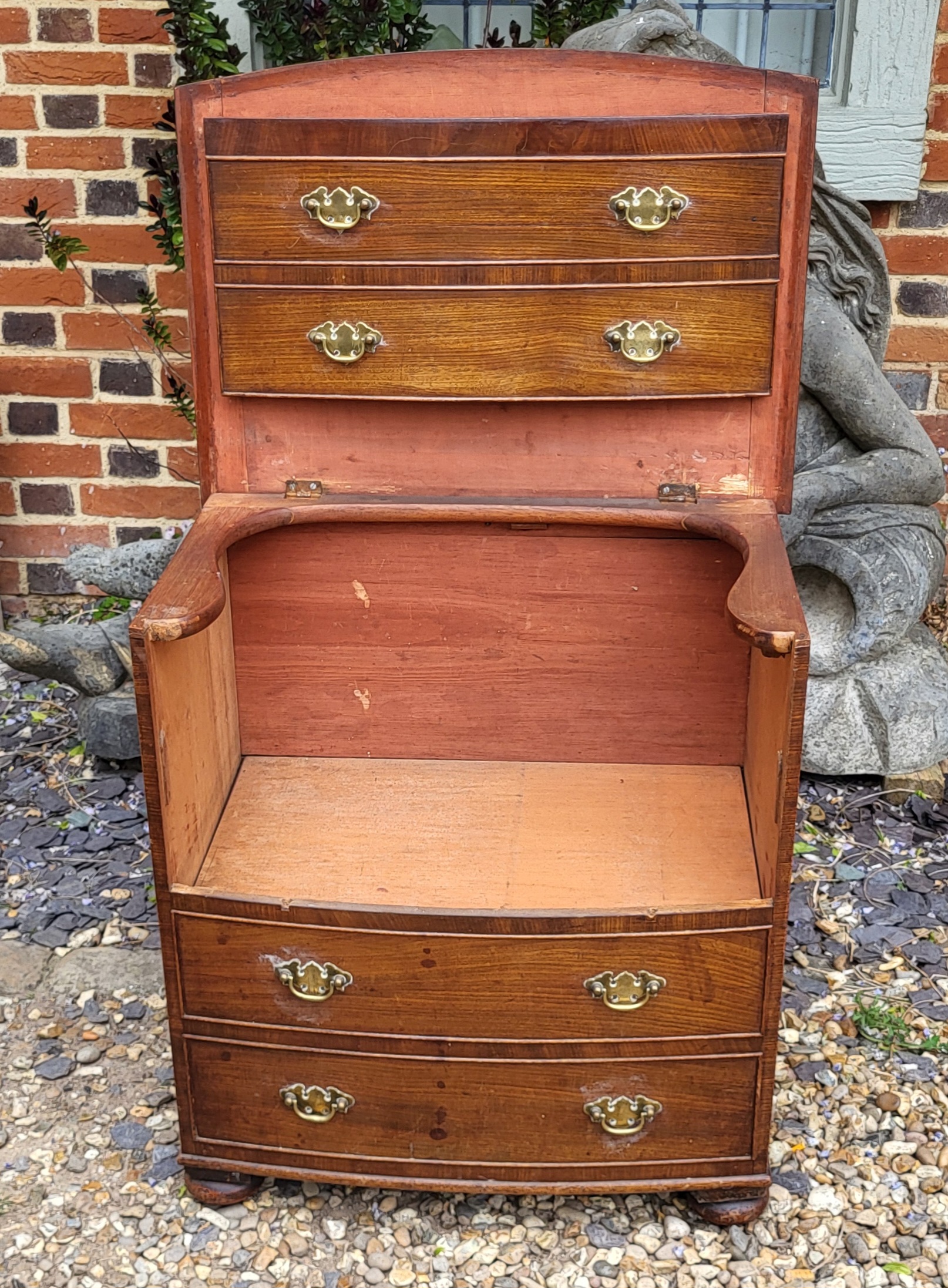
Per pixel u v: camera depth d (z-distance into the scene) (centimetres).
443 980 186
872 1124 217
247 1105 198
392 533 220
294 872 202
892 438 288
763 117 187
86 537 356
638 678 229
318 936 186
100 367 341
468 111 192
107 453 348
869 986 245
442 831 214
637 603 224
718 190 190
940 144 322
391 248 194
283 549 222
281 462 211
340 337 198
